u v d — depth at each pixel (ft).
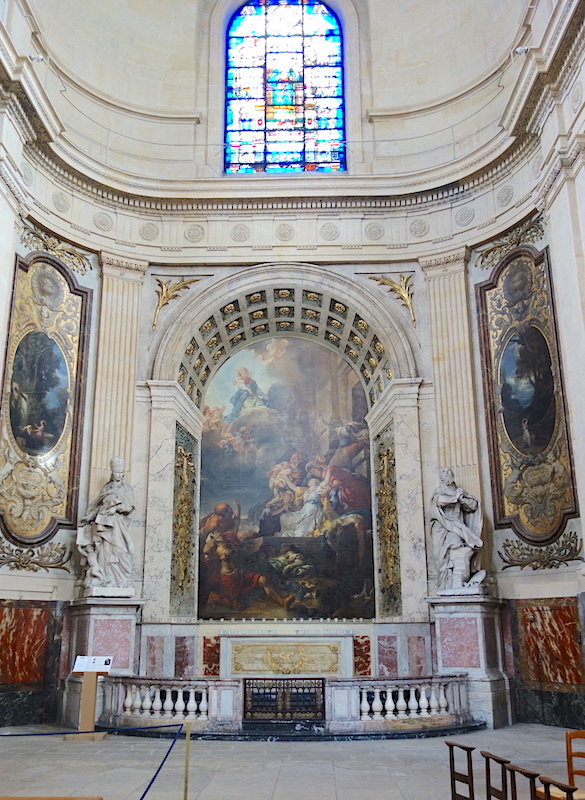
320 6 70.74
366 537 65.46
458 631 49.55
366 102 66.54
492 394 56.44
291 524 65.98
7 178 47.88
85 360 57.11
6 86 47.42
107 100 62.90
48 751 37.29
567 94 47.26
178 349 60.49
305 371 69.82
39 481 51.75
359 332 64.49
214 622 59.26
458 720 44.39
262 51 69.82
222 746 38.19
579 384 44.96
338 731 40.37
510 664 50.65
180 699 41.83
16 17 50.11
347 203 62.69
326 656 57.31
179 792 28.50
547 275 51.96
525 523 51.83
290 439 68.13
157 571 55.52
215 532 65.77
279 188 62.28
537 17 50.72
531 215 54.44
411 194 61.62
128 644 49.34
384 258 61.82
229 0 69.56
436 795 27.89
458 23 64.44
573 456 47.60
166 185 61.77
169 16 67.36
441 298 59.98
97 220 59.77
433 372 59.00
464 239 59.82
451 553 52.06
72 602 50.49
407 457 57.98
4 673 46.70
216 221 62.95
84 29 62.13
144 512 56.59
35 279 54.03
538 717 48.11
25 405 51.62
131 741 40.14
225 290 62.08
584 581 43.37
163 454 57.82
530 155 54.39
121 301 59.72
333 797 27.63
